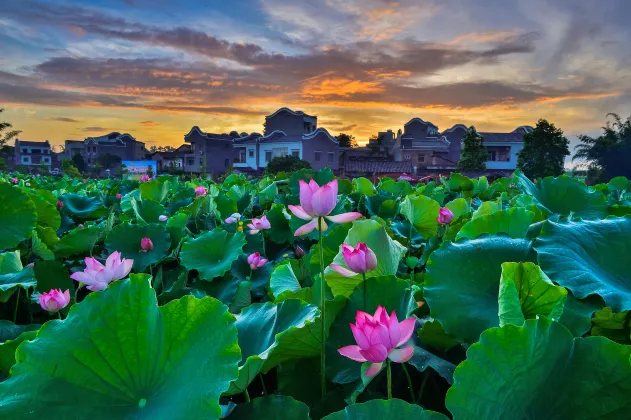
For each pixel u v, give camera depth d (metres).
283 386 1.38
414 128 54.59
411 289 1.51
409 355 0.95
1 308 2.43
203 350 1.05
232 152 58.16
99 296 1.11
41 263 2.62
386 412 0.93
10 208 2.75
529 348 0.93
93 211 4.89
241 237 2.79
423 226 3.09
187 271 2.77
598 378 0.91
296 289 1.96
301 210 1.33
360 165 42.53
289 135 55.62
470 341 1.31
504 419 0.90
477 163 37.41
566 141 34.72
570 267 1.31
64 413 0.98
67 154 72.00
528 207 2.49
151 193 5.33
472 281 1.44
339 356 1.37
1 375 1.49
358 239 1.72
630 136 32.09
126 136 70.94
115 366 1.05
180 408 0.96
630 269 1.38
